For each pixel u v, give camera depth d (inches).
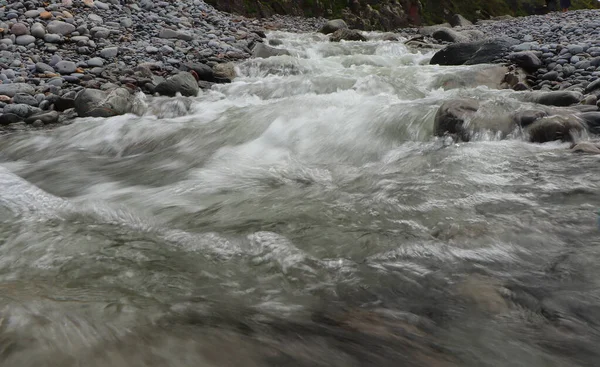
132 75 300.7
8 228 106.7
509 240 95.4
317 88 283.6
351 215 112.3
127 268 85.3
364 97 235.0
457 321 68.6
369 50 476.1
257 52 399.2
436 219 107.8
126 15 401.4
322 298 75.5
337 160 167.0
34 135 222.2
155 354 54.6
